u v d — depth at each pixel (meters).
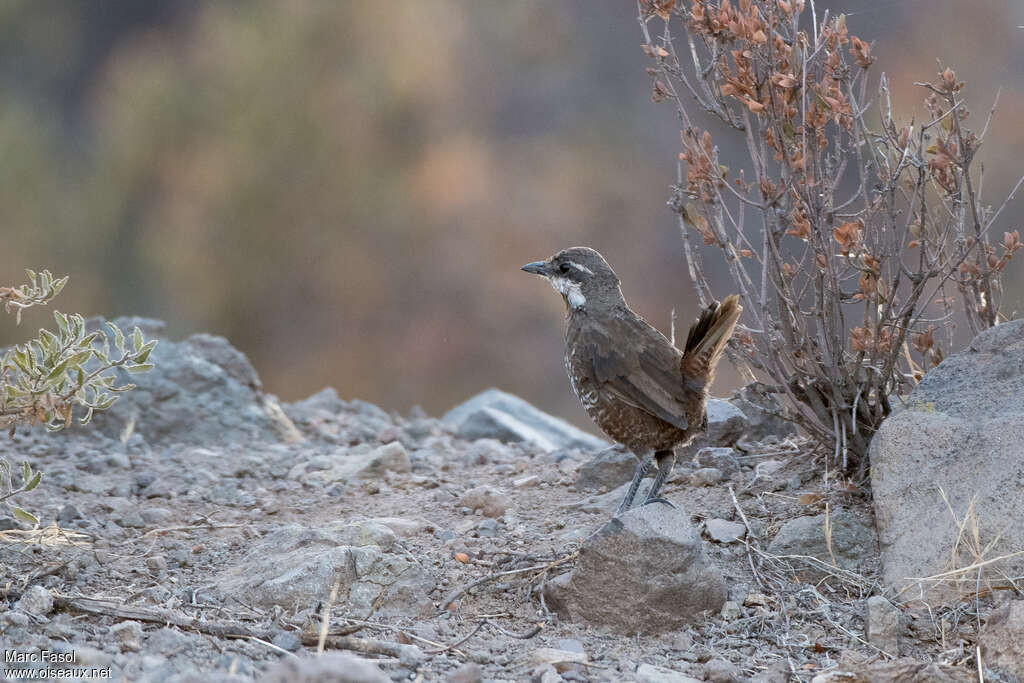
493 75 55.44
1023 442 11.08
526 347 46.94
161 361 18.88
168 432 18.28
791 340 12.61
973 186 14.61
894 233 11.98
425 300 46.75
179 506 14.51
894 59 43.72
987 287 12.74
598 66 57.31
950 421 11.60
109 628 10.02
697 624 10.84
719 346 11.96
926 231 12.55
